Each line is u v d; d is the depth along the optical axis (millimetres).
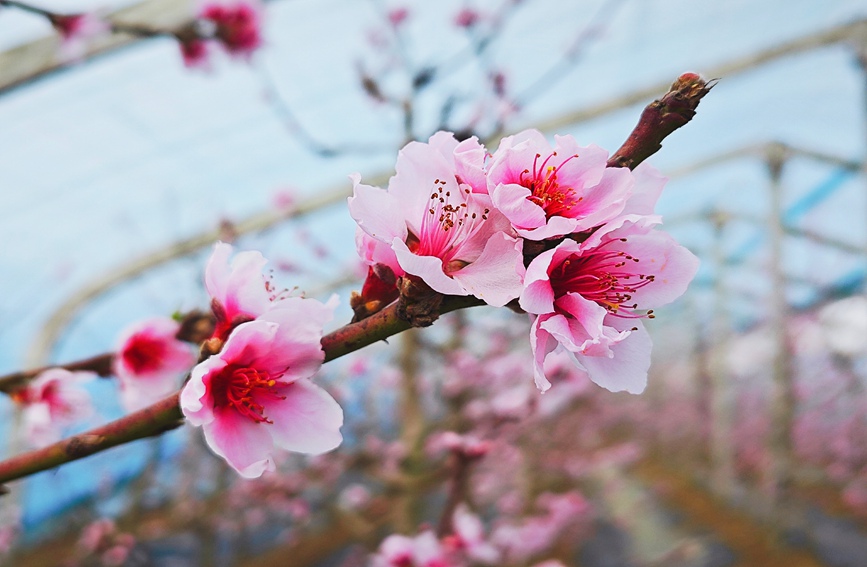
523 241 876
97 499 6836
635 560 10258
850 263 13180
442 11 4109
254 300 960
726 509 13438
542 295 882
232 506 7230
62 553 7484
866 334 14180
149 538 6555
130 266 6711
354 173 908
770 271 10312
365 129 6188
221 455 902
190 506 6652
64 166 5730
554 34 5492
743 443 17656
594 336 878
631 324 1005
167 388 1642
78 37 3072
